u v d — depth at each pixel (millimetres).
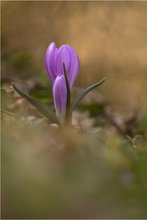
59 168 1335
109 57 3166
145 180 1350
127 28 3242
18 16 3158
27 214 1299
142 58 3135
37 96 1853
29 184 1313
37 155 1354
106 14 3271
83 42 3230
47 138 1411
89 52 3195
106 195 1319
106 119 1862
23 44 3133
